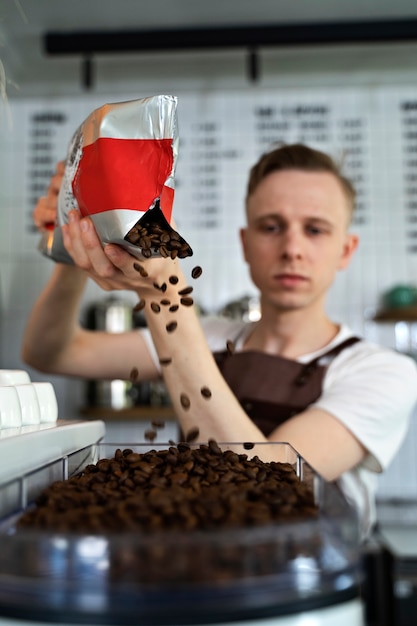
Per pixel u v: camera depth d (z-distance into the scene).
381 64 2.68
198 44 2.30
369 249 2.71
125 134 0.70
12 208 2.78
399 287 2.56
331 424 1.02
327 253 1.22
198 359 0.87
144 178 0.71
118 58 2.61
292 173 1.22
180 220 2.75
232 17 2.33
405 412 1.13
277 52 2.56
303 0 2.24
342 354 1.22
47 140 2.80
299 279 1.21
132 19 2.33
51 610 0.40
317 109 2.77
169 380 0.89
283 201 1.20
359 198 2.73
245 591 0.40
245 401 1.20
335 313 2.70
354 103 2.77
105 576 0.40
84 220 0.75
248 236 1.29
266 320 1.31
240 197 2.75
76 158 0.77
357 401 1.06
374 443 1.05
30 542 0.42
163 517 0.45
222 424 0.87
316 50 2.55
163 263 0.82
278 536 0.42
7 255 2.76
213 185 2.76
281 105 2.78
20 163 2.79
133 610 0.39
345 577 0.44
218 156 2.77
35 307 1.21
